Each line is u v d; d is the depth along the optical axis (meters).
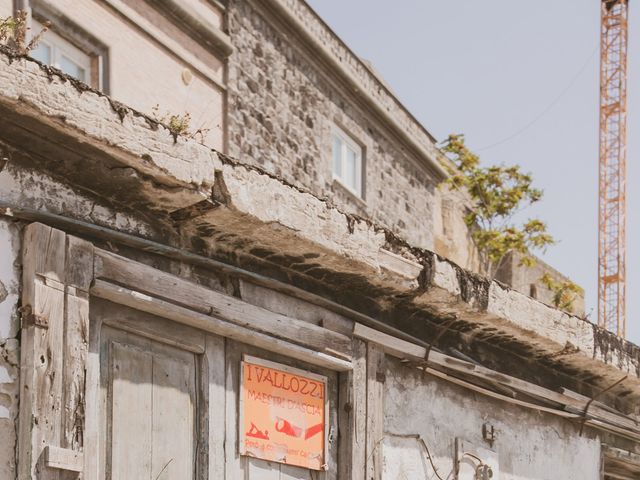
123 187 5.84
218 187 6.08
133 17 13.24
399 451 7.55
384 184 19.20
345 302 7.37
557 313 8.70
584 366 9.19
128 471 5.72
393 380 7.62
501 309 8.12
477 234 24.67
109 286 5.64
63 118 5.30
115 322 5.77
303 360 6.91
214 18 14.89
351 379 7.18
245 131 15.23
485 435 8.34
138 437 5.81
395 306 7.75
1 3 11.29
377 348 7.44
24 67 5.17
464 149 25.00
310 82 16.84
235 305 6.38
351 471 7.04
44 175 5.57
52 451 5.15
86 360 5.45
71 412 5.32
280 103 16.05
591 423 9.38
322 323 7.05
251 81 15.42
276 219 6.37
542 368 9.12
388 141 19.42
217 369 6.33
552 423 9.12
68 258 5.46
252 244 6.56
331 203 6.81
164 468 5.93
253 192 6.24
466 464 8.12
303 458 6.80
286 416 6.73
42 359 5.23
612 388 9.68
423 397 7.86
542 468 8.90
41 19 11.95
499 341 8.55
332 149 17.48
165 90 13.79
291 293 6.86
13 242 5.33
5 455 5.09
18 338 5.25
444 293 7.62
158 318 6.01
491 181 24.81
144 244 5.93
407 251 7.42
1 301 5.23
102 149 5.52
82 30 12.45
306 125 16.69
